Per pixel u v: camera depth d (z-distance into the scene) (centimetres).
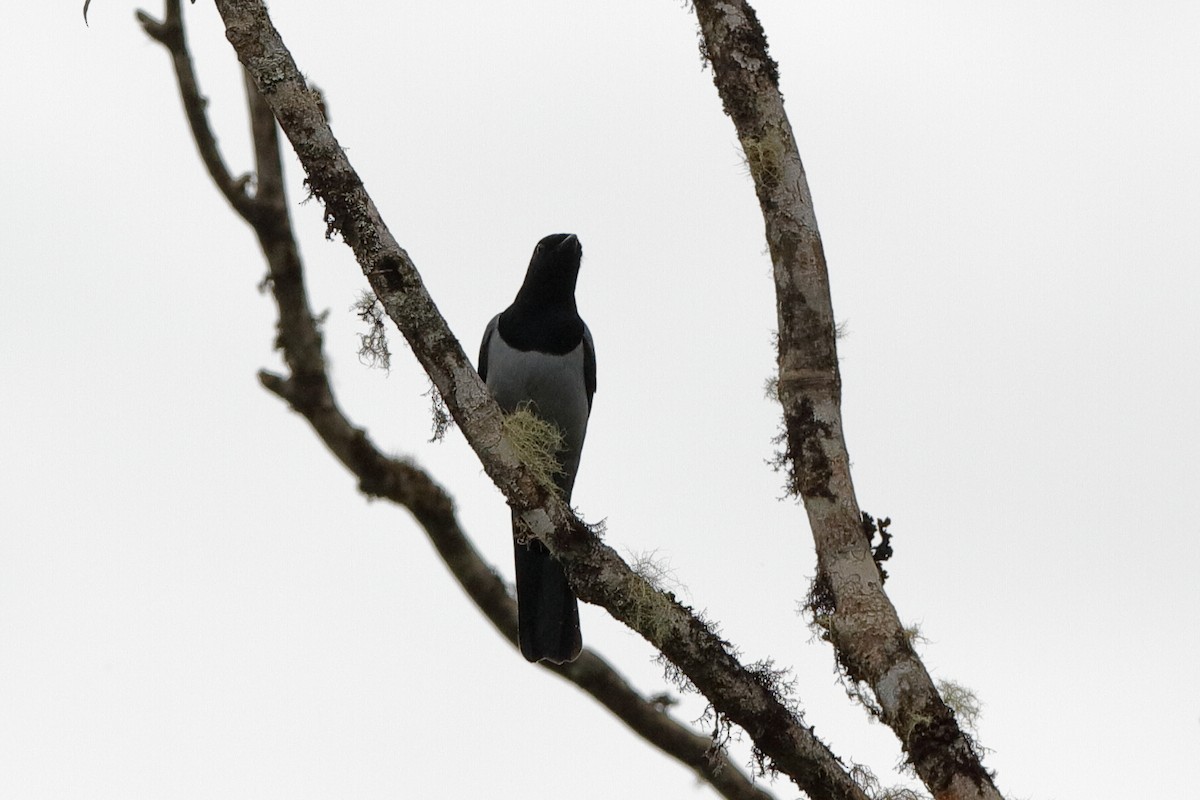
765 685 911
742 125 935
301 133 897
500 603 1322
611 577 907
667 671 930
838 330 979
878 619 835
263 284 1282
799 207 916
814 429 879
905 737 803
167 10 1285
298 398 1264
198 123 1281
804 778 902
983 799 777
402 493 1266
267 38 903
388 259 898
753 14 959
